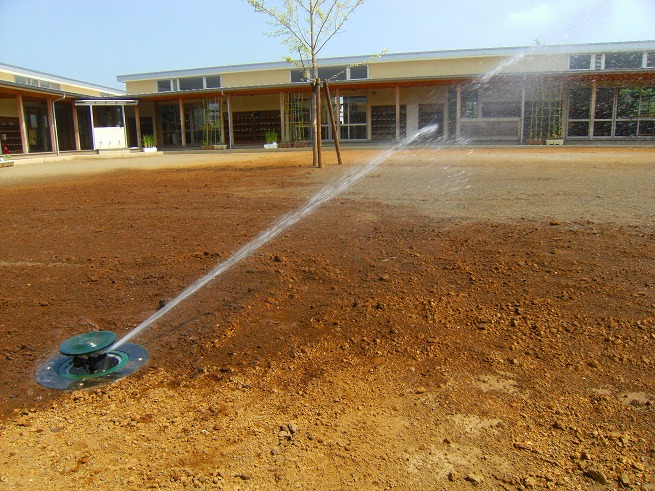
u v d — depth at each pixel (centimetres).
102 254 576
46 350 360
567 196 822
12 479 230
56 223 751
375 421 271
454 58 3244
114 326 395
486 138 2944
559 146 2412
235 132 3500
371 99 3170
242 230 668
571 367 315
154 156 2759
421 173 1260
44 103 3150
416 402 288
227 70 3691
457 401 287
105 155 2739
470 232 605
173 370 332
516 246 538
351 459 241
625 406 276
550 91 2688
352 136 3238
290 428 264
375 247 562
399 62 3316
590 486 221
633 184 941
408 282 457
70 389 312
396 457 242
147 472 234
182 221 738
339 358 339
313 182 1140
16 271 523
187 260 543
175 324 395
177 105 3684
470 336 359
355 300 424
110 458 245
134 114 3747
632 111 2705
